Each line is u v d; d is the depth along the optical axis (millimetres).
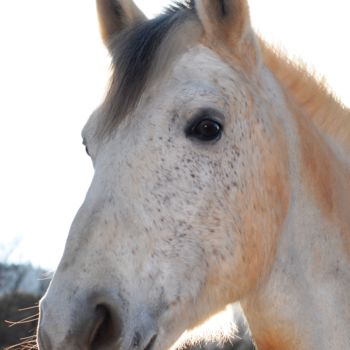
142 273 4848
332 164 5664
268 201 5277
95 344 4688
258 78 5484
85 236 4793
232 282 5160
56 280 4730
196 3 5332
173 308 4949
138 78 5094
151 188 4922
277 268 5430
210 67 5223
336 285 5434
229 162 5117
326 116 5887
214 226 5043
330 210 5523
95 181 4957
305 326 5402
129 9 5824
